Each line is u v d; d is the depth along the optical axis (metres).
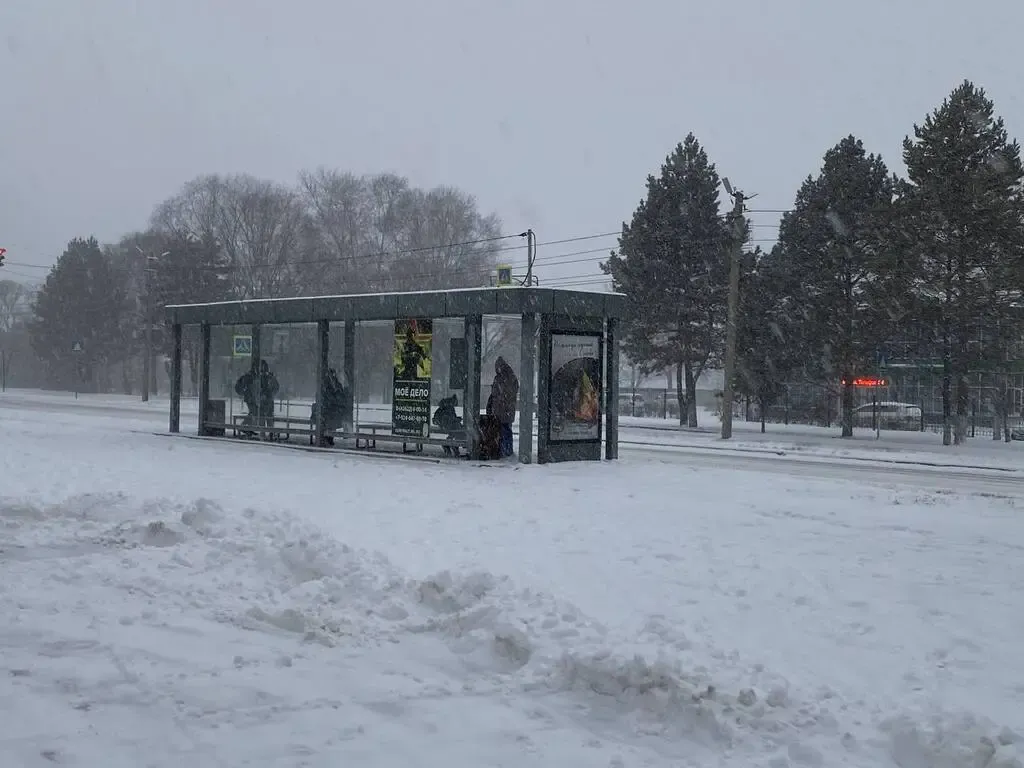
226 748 5.15
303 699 5.91
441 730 5.50
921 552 11.02
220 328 28.69
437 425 22.47
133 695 5.88
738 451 30.14
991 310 37.19
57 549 9.93
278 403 26.61
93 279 88.25
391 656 6.83
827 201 43.09
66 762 4.93
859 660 6.90
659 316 48.28
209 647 6.88
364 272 73.31
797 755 5.24
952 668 6.76
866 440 40.03
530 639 6.79
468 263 73.25
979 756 5.06
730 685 5.98
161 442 26.34
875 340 40.88
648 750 5.30
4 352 103.94
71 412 46.28
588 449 22.50
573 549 10.77
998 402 43.00
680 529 12.35
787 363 45.91
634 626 7.50
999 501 16.09
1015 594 8.95
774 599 8.61
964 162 37.22
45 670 6.29
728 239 46.81
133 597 8.13
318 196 76.19
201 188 77.50
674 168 49.12
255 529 10.58
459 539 11.30
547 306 21.22
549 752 5.23
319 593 8.23
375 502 14.43
